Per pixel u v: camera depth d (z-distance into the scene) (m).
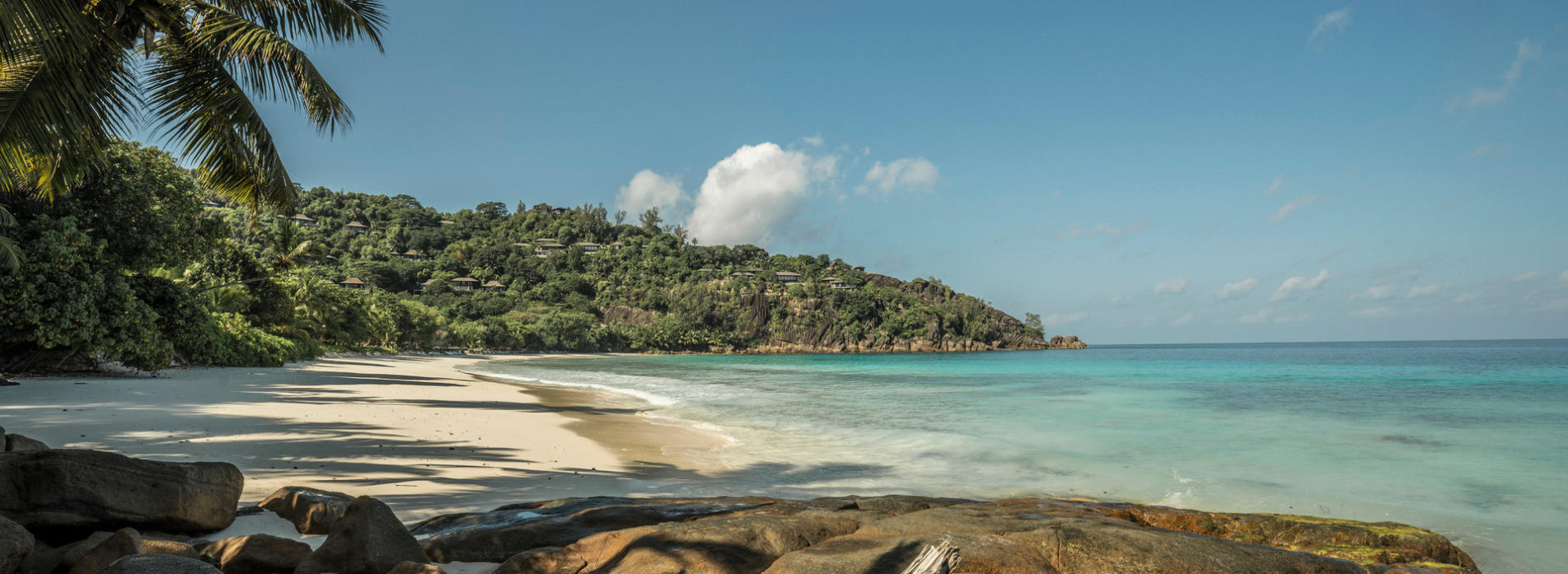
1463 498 10.34
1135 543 4.75
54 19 7.75
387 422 16.23
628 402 26.20
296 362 44.88
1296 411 22.69
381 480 9.51
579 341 159.88
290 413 17.14
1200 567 4.53
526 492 9.36
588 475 10.88
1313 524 7.29
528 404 23.98
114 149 26.22
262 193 12.05
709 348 193.12
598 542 4.79
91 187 25.58
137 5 9.82
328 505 6.05
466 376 46.78
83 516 5.03
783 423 19.11
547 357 132.38
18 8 7.18
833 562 4.22
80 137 9.30
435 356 102.56
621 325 181.75
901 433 16.86
